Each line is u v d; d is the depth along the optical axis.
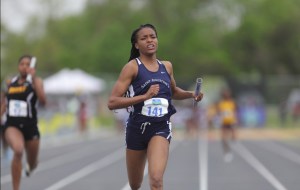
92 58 149.50
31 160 22.22
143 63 15.66
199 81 16.12
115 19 163.50
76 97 76.56
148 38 15.65
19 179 20.77
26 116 21.11
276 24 156.88
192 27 156.88
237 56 160.12
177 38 156.38
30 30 163.25
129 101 15.10
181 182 29.48
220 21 166.75
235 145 58.66
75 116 76.19
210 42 162.88
